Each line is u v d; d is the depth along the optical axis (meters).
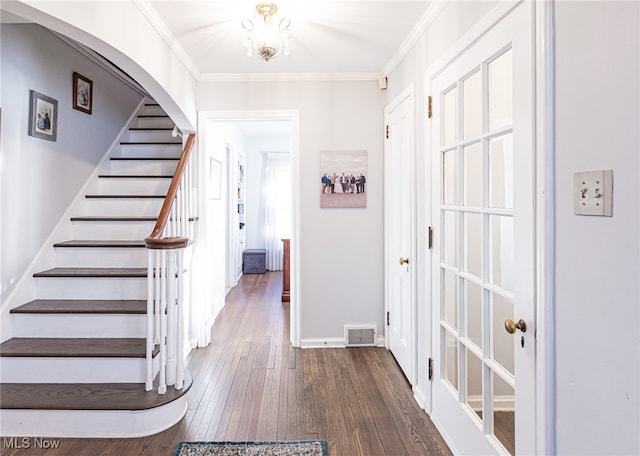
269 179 6.80
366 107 3.18
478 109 1.62
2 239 2.26
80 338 2.35
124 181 3.36
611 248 0.92
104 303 2.47
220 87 3.13
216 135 3.90
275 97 3.15
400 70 2.73
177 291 2.19
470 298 1.72
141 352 2.15
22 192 2.42
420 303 2.33
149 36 2.17
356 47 2.62
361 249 3.22
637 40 0.84
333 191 3.19
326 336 3.23
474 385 1.71
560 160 1.10
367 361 2.92
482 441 1.57
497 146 1.50
